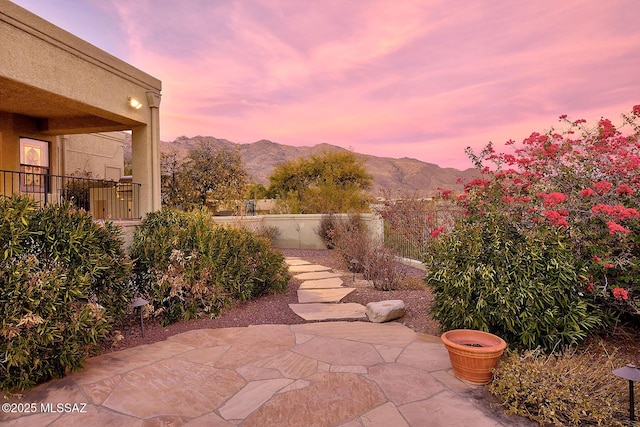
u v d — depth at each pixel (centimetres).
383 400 270
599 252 365
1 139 774
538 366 274
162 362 347
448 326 405
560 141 469
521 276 344
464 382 299
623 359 329
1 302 284
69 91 567
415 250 886
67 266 354
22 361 280
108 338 423
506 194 431
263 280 624
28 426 240
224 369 331
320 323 482
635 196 394
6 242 310
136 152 776
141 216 767
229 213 1552
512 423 238
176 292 506
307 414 252
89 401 272
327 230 1274
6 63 467
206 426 238
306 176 2311
